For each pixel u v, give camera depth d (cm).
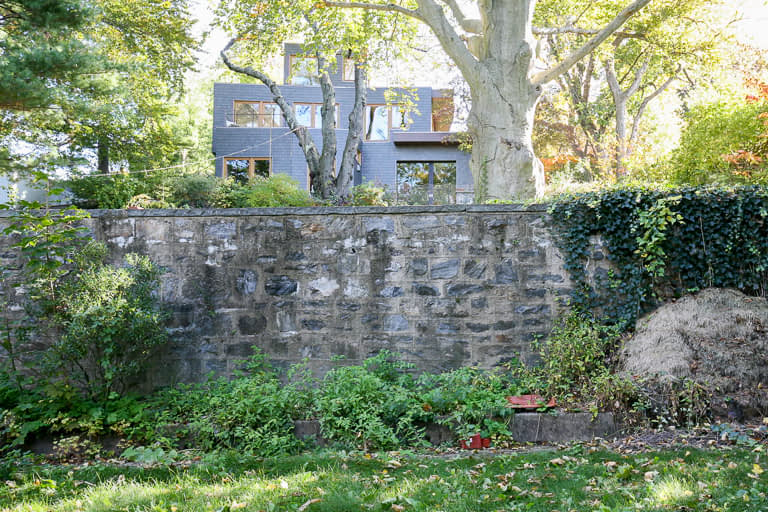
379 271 632
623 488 348
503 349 618
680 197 587
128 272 571
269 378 610
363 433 501
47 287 561
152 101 1806
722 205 598
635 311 603
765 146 1055
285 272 638
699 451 426
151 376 629
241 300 637
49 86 1070
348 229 636
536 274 623
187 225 642
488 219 628
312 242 638
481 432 502
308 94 2078
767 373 505
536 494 353
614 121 2206
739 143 1080
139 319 543
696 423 486
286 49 2067
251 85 2062
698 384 497
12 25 1127
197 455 493
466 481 386
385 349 625
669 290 606
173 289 637
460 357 620
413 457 463
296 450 502
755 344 525
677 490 332
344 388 533
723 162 1089
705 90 1535
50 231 613
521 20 975
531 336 618
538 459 438
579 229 616
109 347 531
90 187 1555
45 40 1062
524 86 975
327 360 629
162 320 582
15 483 412
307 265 637
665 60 1426
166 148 1872
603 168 1636
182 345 634
